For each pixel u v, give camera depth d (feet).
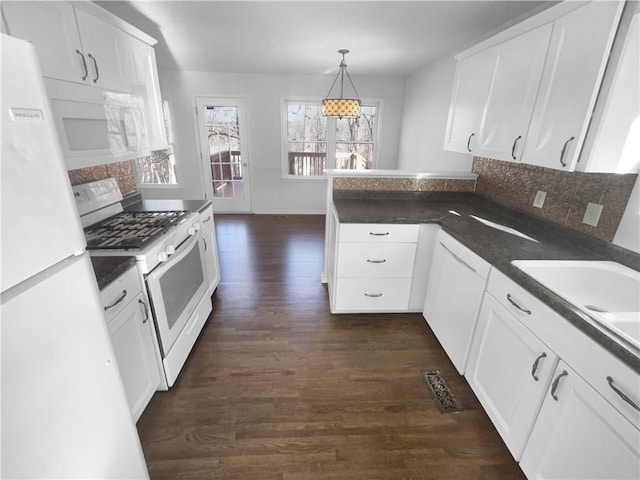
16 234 1.91
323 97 16.47
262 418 5.34
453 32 8.88
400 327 7.91
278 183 17.85
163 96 15.76
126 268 4.59
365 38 9.56
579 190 5.49
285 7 7.20
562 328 3.53
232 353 6.89
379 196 9.02
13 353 1.94
